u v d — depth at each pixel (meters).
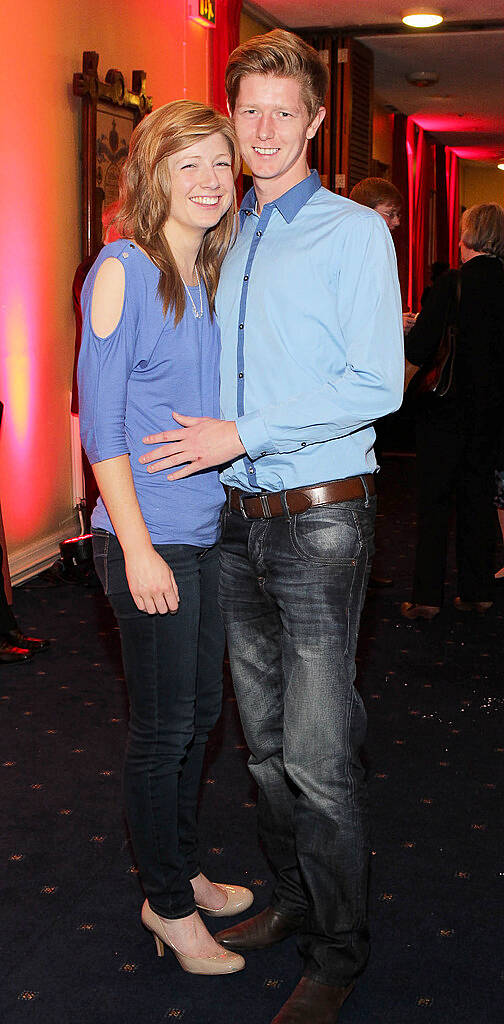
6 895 2.43
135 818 2.06
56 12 5.30
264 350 1.94
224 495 2.07
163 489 1.96
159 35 6.67
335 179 9.05
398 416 8.60
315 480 1.93
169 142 1.86
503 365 4.49
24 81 5.03
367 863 2.01
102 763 3.12
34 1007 2.04
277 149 1.91
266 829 2.24
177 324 1.92
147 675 2.00
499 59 9.62
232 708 3.57
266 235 1.97
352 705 2.00
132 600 1.97
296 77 1.87
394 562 5.73
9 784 2.98
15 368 5.12
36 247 5.25
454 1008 2.05
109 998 2.08
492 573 4.78
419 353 4.44
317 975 2.02
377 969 2.17
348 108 8.90
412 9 8.09
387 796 2.94
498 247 4.39
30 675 3.86
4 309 4.98
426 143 13.98
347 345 1.89
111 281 1.85
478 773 3.10
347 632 1.94
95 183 5.66
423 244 13.91
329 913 2.00
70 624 4.50
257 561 1.99
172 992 2.10
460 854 2.63
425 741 3.32
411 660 4.11
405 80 10.52
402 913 2.37
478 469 4.64
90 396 1.88
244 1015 2.04
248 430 1.88
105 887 2.47
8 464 5.11
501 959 2.21
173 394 1.96
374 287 1.85
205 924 2.35
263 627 2.11
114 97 5.79
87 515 5.75
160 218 1.90
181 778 2.20
